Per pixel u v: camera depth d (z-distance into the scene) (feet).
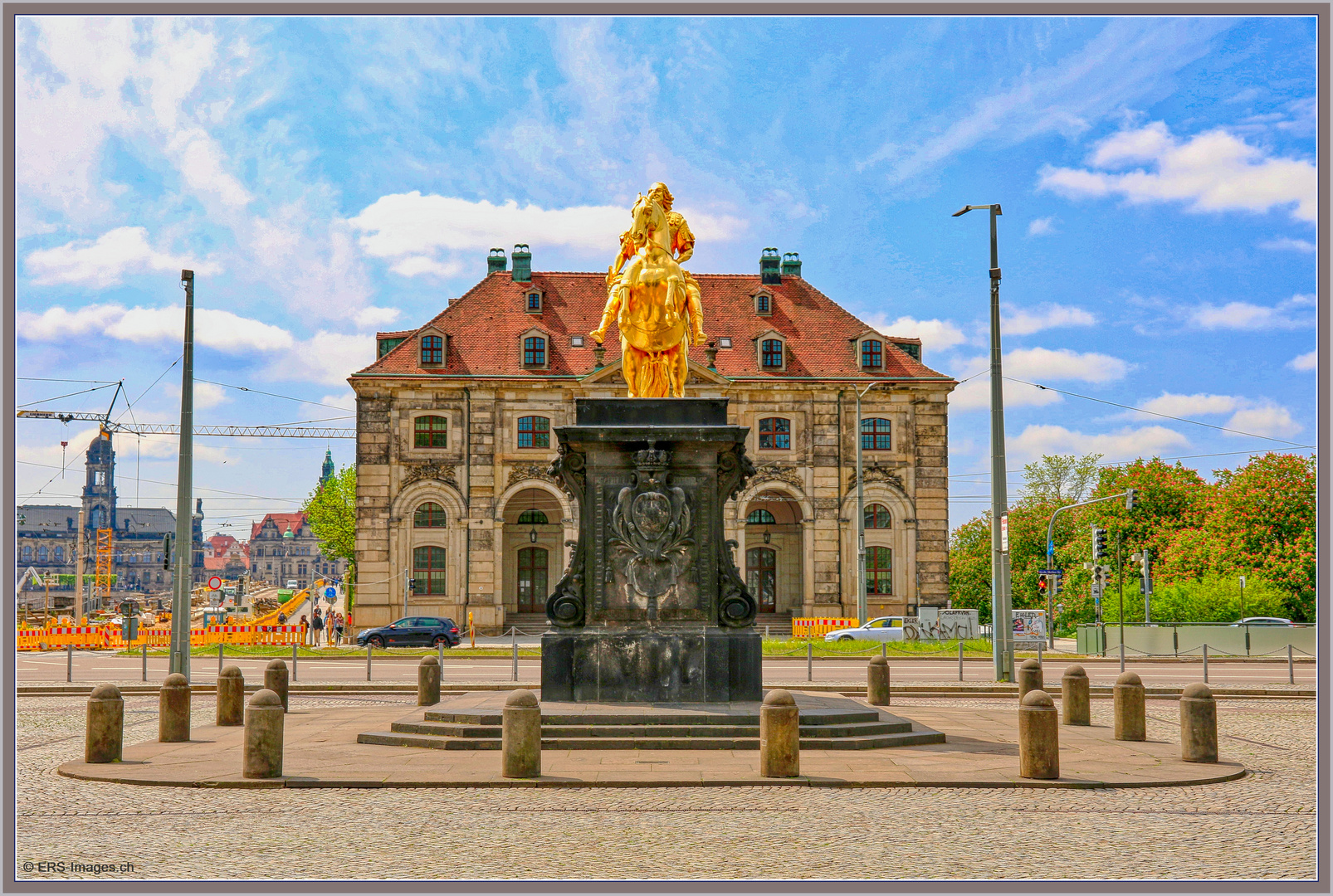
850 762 51.47
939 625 186.50
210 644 172.35
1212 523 241.14
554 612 61.98
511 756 46.68
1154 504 283.18
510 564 226.79
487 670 116.47
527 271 229.25
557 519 229.66
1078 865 33.27
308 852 34.83
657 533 61.98
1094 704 88.07
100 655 152.35
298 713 75.05
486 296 225.76
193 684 100.89
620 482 62.95
